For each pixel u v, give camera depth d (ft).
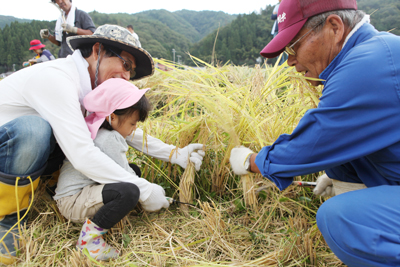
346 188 4.75
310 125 3.91
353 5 4.01
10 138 4.42
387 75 3.44
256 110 6.75
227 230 5.65
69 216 5.14
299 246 4.83
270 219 5.86
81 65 5.28
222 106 5.95
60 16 13.28
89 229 4.81
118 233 5.34
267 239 5.25
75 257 4.33
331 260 4.71
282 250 4.76
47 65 4.92
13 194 4.68
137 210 6.26
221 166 6.55
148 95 6.89
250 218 6.00
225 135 6.86
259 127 6.48
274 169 4.26
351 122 3.61
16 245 4.57
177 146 6.31
